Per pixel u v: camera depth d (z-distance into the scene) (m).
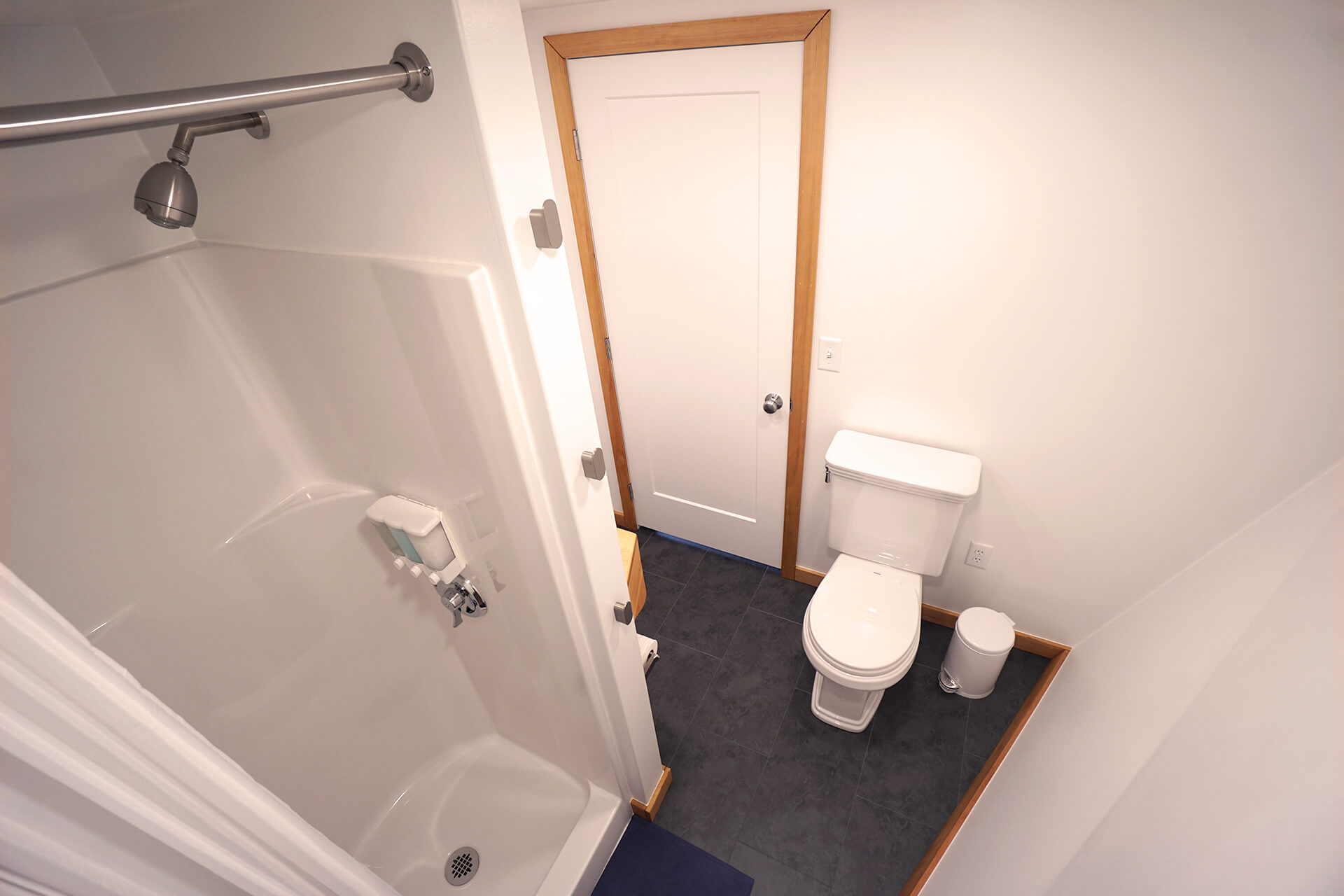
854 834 1.74
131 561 1.30
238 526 1.46
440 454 1.16
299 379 1.34
